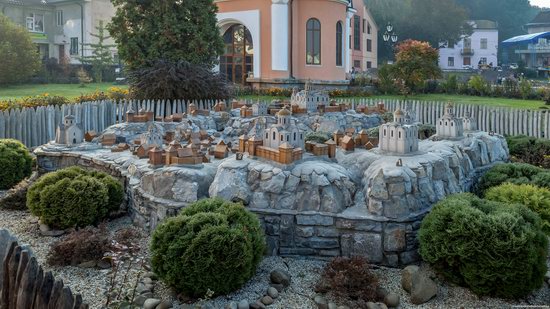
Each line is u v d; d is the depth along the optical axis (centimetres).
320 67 3183
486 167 1150
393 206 777
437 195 855
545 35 5897
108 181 970
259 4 3086
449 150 998
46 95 2109
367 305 646
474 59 8050
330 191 809
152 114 1441
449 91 3450
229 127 1417
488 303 666
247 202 830
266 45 3100
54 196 892
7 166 1220
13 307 455
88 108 1791
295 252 809
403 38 7706
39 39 4791
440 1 7625
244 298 668
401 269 768
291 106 1432
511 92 3198
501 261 646
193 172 878
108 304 623
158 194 891
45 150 1277
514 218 668
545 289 722
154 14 2330
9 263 460
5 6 4672
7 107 1773
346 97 3016
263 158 882
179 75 1927
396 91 3278
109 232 910
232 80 3347
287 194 819
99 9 4828
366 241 778
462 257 666
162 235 669
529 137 1711
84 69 4288
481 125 2203
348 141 984
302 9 3122
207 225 658
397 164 820
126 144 1234
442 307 657
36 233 910
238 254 652
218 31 2492
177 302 656
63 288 448
